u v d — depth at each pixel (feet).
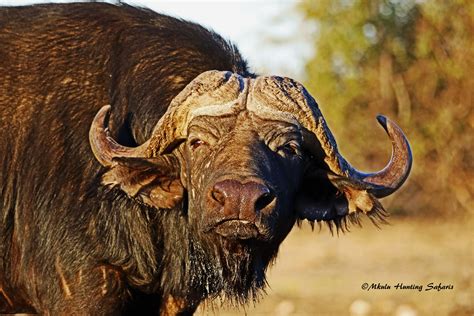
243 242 74.43
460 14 266.77
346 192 79.10
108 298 80.48
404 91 273.33
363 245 219.61
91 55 83.15
